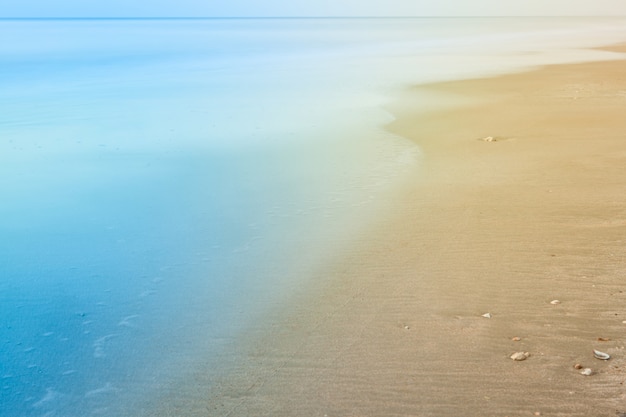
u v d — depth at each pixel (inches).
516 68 1154.0
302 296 230.1
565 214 303.0
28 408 168.7
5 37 3043.8
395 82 968.9
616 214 297.9
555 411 151.1
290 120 642.8
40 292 244.8
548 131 514.9
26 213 353.1
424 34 3171.8
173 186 402.3
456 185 368.8
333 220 319.6
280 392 168.6
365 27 5034.5
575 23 5610.2
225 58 1571.1
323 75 1110.4
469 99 747.4
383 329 200.5
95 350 198.2
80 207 363.3
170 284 247.6
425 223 305.0
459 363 176.4
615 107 629.3
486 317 204.2
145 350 196.9
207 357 189.9
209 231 311.6
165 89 946.1
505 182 367.2
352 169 424.5
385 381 169.9
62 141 562.6
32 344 203.5
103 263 274.1
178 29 4645.7
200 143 538.6
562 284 225.1
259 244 289.4
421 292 227.0
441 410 155.1
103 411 166.1
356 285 236.8
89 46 2176.4
